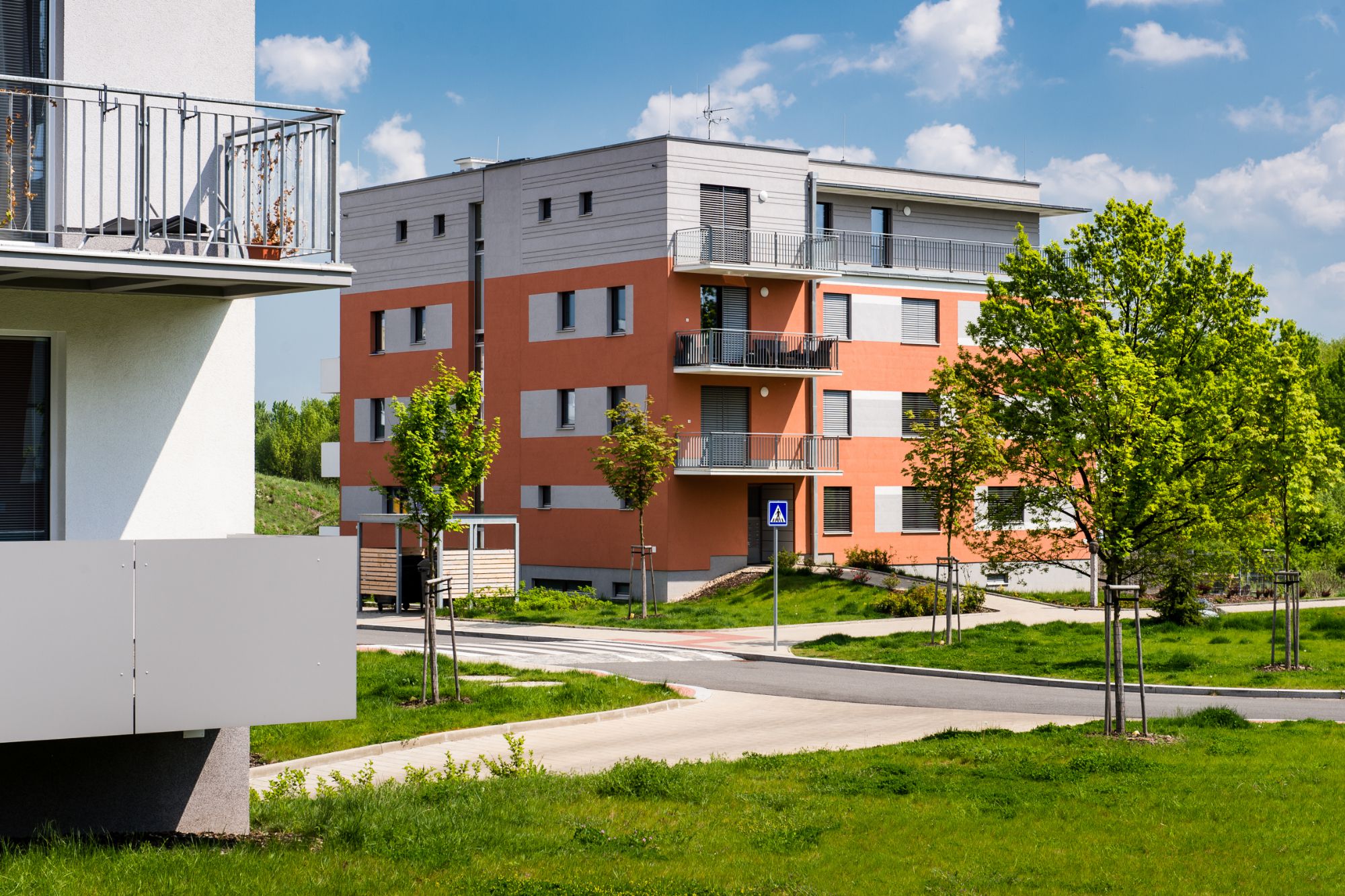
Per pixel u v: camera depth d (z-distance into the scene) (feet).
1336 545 133.80
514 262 150.41
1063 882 28.96
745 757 45.16
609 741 52.34
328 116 32.83
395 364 162.20
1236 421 58.29
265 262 29.89
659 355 137.28
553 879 28.40
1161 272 72.02
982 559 152.66
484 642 96.84
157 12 33.06
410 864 28.89
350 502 167.02
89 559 26.53
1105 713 51.75
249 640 27.78
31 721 26.07
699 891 27.53
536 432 147.84
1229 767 41.57
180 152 30.45
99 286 30.78
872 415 150.92
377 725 52.54
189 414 32.71
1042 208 164.25
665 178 137.18
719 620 109.81
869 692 69.05
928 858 31.04
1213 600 119.14
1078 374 58.75
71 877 25.27
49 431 31.48
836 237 150.00
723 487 139.74
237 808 32.35
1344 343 230.07
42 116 31.81
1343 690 64.95
